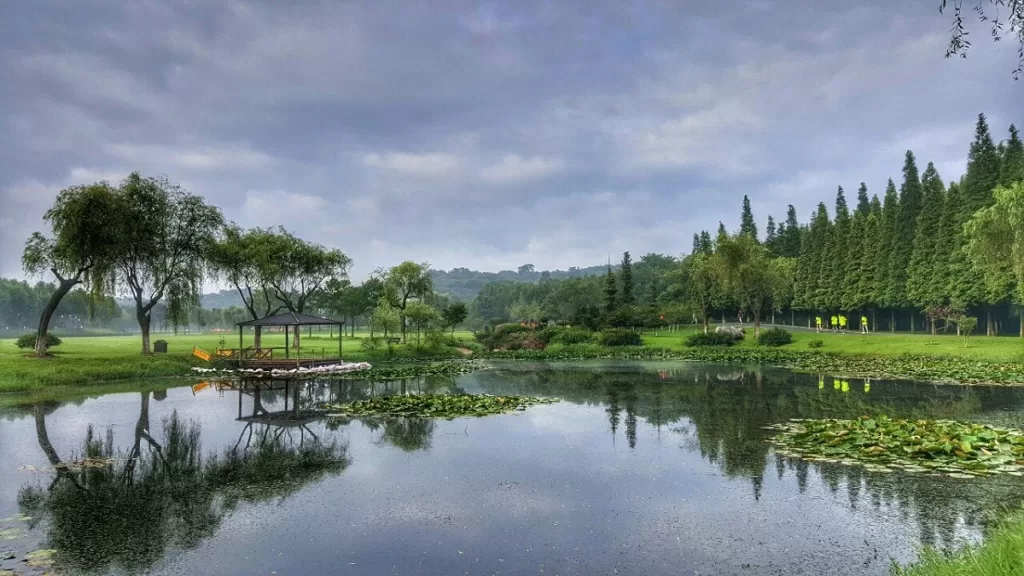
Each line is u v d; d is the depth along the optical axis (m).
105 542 7.93
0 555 7.47
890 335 47.69
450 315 61.56
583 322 65.00
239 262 41.88
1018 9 5.93
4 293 115.25
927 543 7.48
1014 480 10.13
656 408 19.12
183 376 32.00
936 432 12.99
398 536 8.07
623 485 10.38
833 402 19.77
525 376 31.41
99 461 12.53
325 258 48.12
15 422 17.53
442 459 12.45
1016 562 5.04
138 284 37.38
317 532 8.26
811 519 8.50
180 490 10.36
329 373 33.34
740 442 13.67
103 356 34.62
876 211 71.25
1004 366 29.14
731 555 7.29
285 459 12.59
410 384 27.95
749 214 88.00
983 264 35.19
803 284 71.25
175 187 38.28
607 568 6.96
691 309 71.50
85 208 31.86
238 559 7.32
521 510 9.12
